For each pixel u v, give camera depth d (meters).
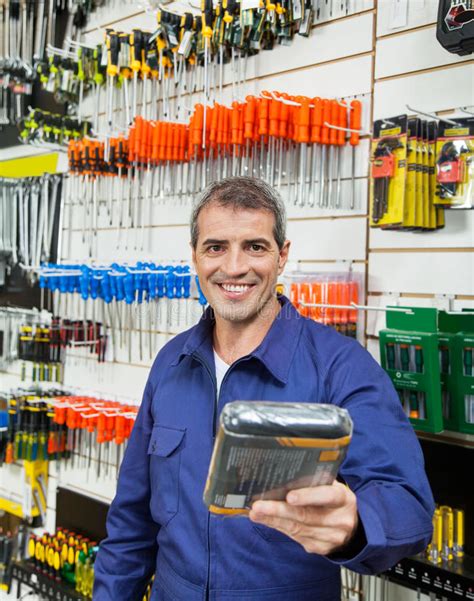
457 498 1.83
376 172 1.87
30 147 3.48
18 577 3.02
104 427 2.66
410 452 1.11
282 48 2.36
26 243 3.36
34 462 3.26
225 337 1.36
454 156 1.75
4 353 3.45
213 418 1.31
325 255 2.23
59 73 3.04
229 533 1.24
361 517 0.85
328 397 1.24
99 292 2.63
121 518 1.53
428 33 1.96
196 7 2.43
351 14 2.16
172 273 2.42
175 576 1.32
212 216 1.24
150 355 2.79
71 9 3.15
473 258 1.85
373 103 2.10
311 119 2.08
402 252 2.02
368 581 2.03
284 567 1.22
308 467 0.77
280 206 1.29
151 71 2.62
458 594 1.62
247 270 1.24
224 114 2.24
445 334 1.72
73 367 3.20
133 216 2.90
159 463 1.38
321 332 1.35
